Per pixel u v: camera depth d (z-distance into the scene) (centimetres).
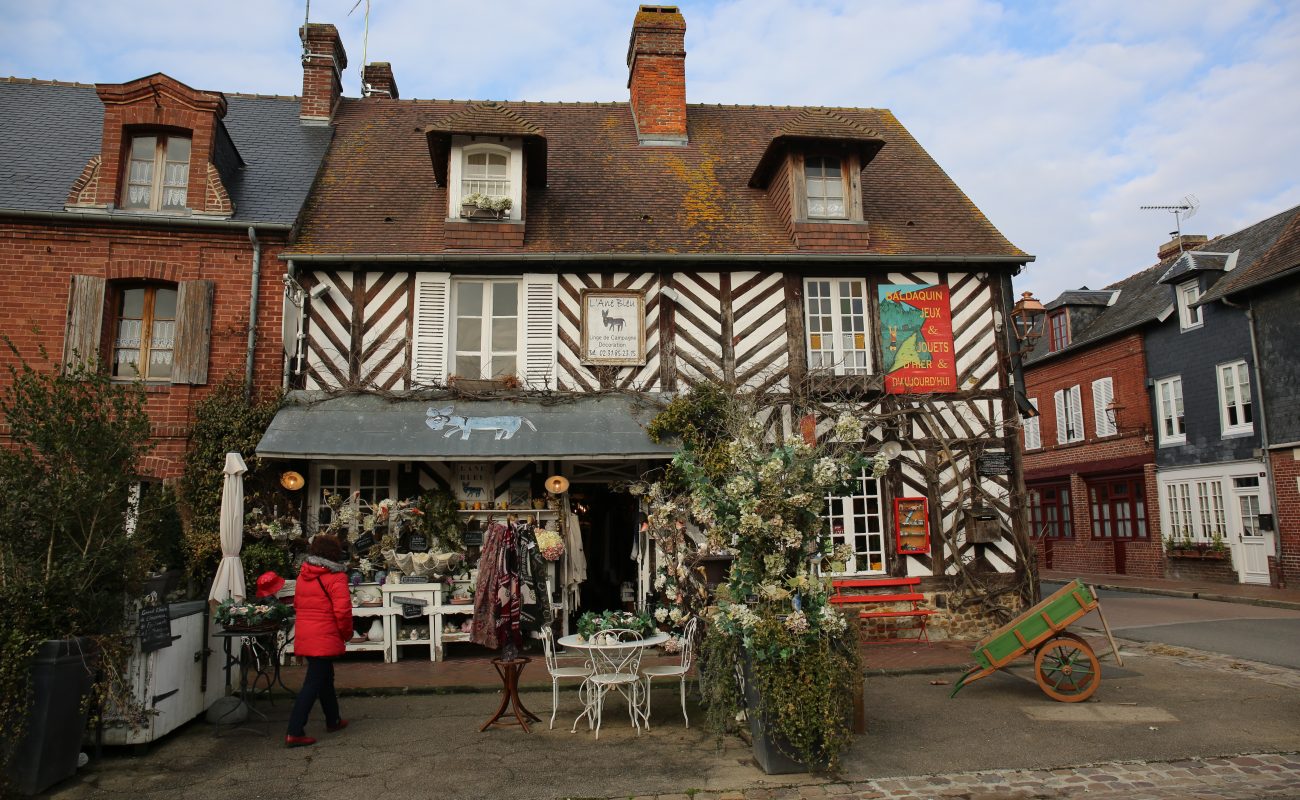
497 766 551
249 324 1015
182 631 634
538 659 936
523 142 1099
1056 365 2450
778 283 1089
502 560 667
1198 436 1883
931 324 1095
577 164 1277
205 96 1052
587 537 1282
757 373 1063
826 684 524
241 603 691
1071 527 2364
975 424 1077
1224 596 1532
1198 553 1847
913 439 1066
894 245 1131
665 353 1062
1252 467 1719
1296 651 941
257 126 1291
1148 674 816
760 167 1199
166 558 695
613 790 504
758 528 552
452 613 939
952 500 1059
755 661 538
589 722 649
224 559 768
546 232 1110
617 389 1045
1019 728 628
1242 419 1764
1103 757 557
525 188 1102
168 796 498
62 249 1001
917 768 539
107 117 1031
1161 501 2002
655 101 1376
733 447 615
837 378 1061
